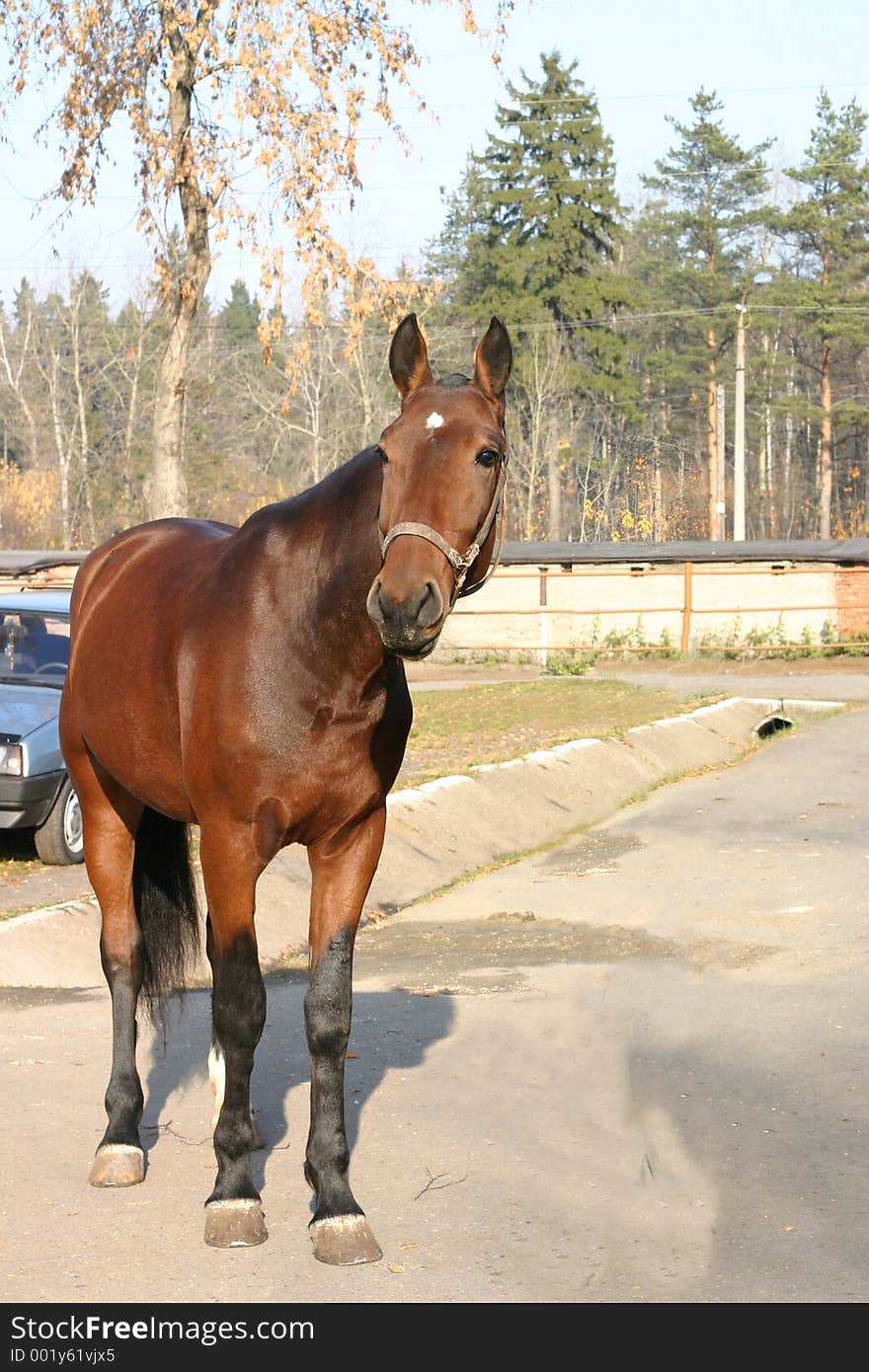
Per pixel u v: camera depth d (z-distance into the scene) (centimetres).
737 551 3003
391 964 818
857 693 2198
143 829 518
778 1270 392
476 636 3181
